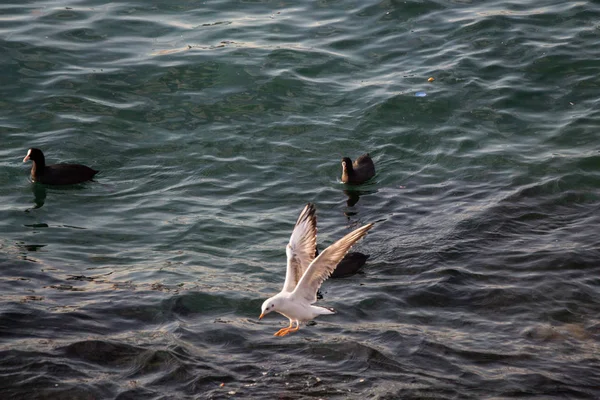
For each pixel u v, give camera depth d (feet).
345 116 74.18
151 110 74.49
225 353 43.04
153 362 41.65
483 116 73.67
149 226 58.65
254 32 88.12
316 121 73.51
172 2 94.73
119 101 75.46
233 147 69.82
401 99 75.87
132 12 91.97
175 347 42.98
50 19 89.30
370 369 41.45
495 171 65.98
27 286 49.34
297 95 77.10
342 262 52.34
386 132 72.02
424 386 39.91
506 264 52.65
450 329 45.70
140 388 39.42
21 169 66.49
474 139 70.54
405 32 87.86
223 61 81.82
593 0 92.84
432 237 56.44
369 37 87.30
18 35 84.94
